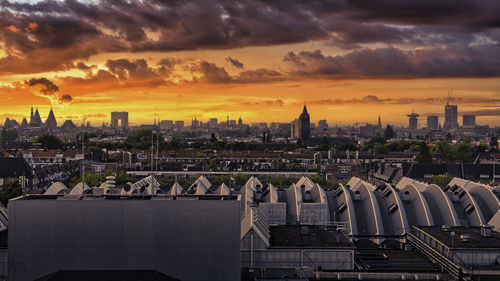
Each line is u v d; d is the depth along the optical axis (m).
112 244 64.44
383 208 126.88
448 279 75.31
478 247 82.94
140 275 63.78
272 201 124.06
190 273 64.88
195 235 64.69
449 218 121.56
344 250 79.75
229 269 64.88
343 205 126.44
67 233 64.31
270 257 79.88
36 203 64.12
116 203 64.44
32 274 64.25
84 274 63.78
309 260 79.81
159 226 64.50
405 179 165.38
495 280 78.75
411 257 92.06
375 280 74.50
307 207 104.06
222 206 64.69
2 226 87.56
